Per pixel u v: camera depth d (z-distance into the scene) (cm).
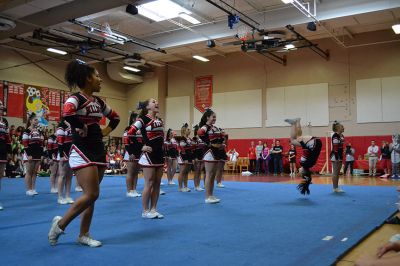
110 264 314
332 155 898
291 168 1656
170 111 2250
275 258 329
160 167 549
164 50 1777
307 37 1762
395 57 1702
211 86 2138
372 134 1727
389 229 477
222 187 1035
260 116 1989
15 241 401
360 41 1767
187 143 964
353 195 831
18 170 1569
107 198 803
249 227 473
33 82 1867
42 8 1276
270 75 1980
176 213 590
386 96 1706
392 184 1135
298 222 507
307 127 1864
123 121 2297
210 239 406
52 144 895
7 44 1772
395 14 1330
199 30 1658
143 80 2283
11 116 1767
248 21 1515
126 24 1652
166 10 1368
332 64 1830
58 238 401
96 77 392
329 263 313
